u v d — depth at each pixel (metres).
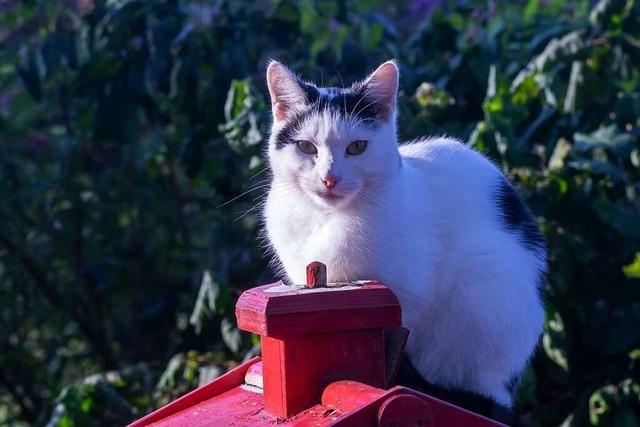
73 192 6.89
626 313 5.11
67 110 6.98
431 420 2.51
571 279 5.06
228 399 3.24
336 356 2.79
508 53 6.25
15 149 7.27
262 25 6.11
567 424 4.98
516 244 3.60
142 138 7.06
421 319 3.47
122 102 5.92
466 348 3.47
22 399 7.22
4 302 6.94
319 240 3.32
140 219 7.02
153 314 6.68
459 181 3.58
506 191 3.72
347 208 3.32
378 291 2.77
